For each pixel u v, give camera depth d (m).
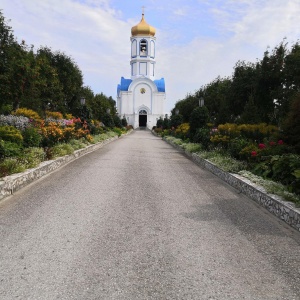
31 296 3.44
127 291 3.60
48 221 5.73
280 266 4.31
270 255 4.64
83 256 4.39
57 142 14.45
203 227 5.71
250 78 22.22
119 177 10.15
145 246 4.80
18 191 7.84
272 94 19.12
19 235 5.04
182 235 5.29
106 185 8.88
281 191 6.92
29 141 11.93
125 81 75.00
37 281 3.73
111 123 40.53
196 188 8.91
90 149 18.67
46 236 5.04
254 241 5.14
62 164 12.40
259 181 8.15
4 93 17.22
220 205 7.19
